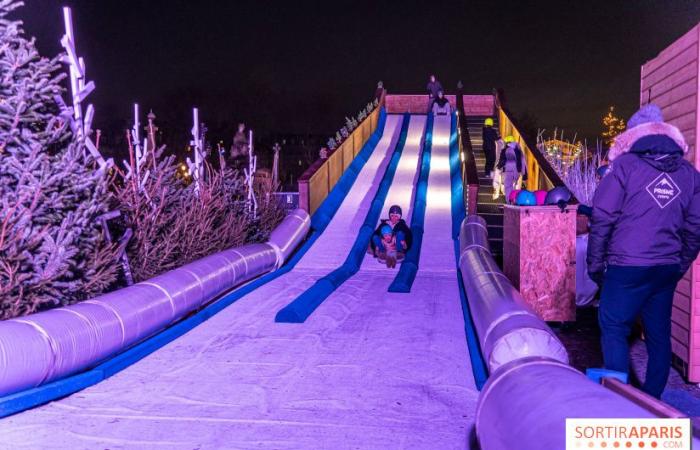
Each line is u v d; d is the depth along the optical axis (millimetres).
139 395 4586
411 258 11281
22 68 5414
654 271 3844
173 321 6496
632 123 4039
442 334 6578
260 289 9328
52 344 4375
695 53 5137
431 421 4070
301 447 3627
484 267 6793
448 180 19078
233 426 3959
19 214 4953
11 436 3771
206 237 9039
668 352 4047
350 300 8500
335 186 17734
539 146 18219
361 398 4531
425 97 32844
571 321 7309
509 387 2824
